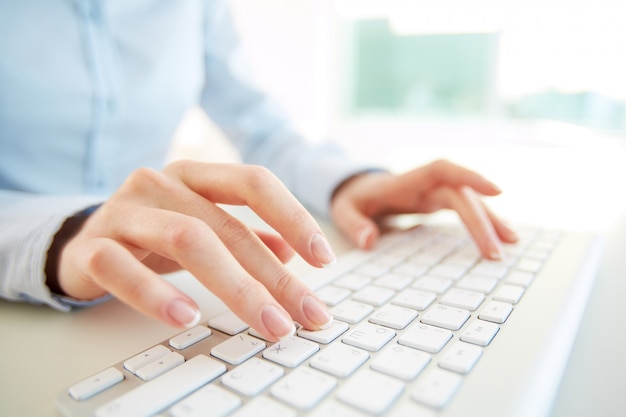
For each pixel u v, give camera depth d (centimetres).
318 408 18
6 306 29
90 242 26
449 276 32
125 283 23
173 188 29
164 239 25
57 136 54
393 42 125
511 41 107
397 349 22
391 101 128
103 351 23
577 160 87
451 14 114
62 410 18
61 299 28
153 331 25
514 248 38
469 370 20
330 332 23
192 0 68
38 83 51
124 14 59
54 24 52
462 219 40
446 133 115
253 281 24
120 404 18
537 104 108
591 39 99
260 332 23
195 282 32
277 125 70
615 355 24
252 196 28
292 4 125
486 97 114
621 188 64
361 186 51
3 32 49
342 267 34
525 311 26
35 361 22
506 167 82
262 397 18
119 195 30
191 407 18
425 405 18
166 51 63
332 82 132
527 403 18
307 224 27
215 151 96
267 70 126
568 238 40
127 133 61
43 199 36
